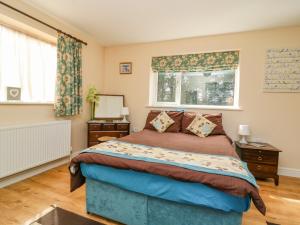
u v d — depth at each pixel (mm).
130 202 1604
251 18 2621
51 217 1134
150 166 1473
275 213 1900
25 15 2334
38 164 2533
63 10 2535
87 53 3574
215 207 1280
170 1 2244
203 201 1305
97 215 1782
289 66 2908
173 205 1464
